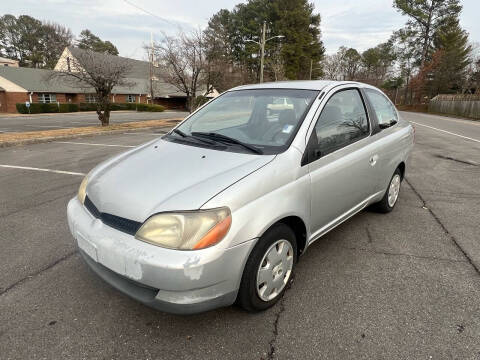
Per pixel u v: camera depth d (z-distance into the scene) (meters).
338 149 2.86
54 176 5.95
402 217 4.11
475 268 2.95
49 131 13.02
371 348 2.05
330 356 1.99
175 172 2.27
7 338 2.12
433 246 3.36
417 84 52.66
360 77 69.75
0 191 5.07
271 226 2.24
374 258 3.12
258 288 2.24
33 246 3.33
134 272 1.92
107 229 2.08
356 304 2.46
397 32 56.38
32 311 2.37
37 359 1.96
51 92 36.53
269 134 2.68
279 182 2.26
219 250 1.90
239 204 2.01
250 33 47.31
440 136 12.70
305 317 2.32
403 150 4.08
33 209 4.33
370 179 3.37
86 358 1.97
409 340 2.11
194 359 1.97
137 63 49.41
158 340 2.11
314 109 2.75
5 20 61.94
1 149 9.02
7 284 2.69
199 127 3.21
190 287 1.86
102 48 60.75
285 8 46.50
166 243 1.88
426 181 5.84
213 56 20.17
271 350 2.04
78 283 2.71
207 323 2.26
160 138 3.20
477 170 6.69
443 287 2.67
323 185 2.63
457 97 37.69
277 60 39.12
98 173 2.59
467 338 2.12
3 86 34.34
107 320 2.29
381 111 3.80
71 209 2.46
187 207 1.92
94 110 37.31
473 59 48.56
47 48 59.44
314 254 3.19
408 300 2.50
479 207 4.49
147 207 2.00
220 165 2.30
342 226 3.83
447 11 51.28
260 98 3.18
